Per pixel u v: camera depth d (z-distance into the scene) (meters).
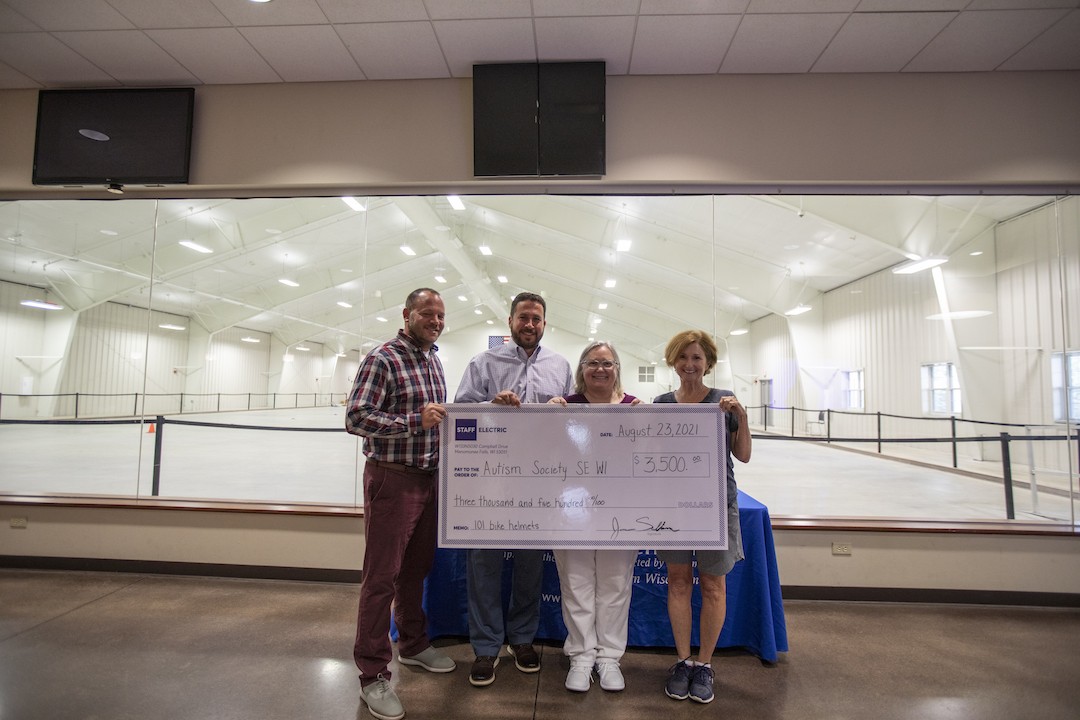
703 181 2.73
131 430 8.06
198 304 8.93
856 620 2.44
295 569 2.87
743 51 2.54
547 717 1.68
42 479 5.18
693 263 5.90
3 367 6.07
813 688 1.86
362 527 2.85
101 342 7.05
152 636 2.21
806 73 2.73
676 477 1.80
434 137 2.81
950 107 2.68
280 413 10.37
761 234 5.07
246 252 7.78
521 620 2.00
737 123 2.73
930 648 2.17
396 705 1.66
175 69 2.75
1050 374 3.88
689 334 1.89
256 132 2.87
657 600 2.19
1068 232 3.68
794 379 5.64
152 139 2.85
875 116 2.70
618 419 1.82
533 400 2.04
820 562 2.68
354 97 2.85
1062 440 3.45
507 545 1.81
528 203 5.87
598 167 2.65
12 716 1.62
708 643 1.81
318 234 7.31
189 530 2.94
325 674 1.93
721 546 1.77
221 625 2.33
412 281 8.94
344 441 9.05
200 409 9.03
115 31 2.45
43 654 2.04
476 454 1.83
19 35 2.48
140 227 6.25
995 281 4.34
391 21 2.36
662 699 1.79
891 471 5.98
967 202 4.24
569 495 1.82
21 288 6.17
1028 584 2.61
